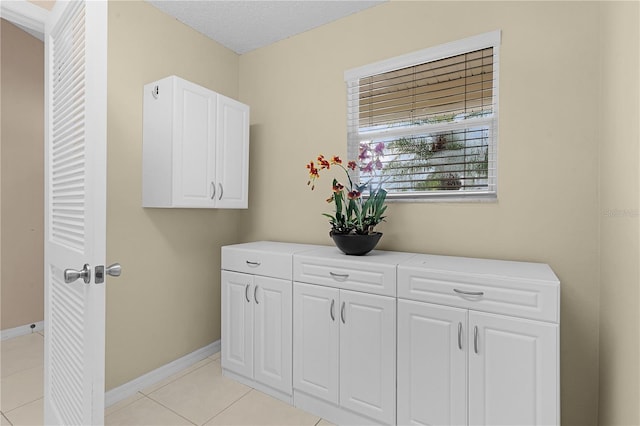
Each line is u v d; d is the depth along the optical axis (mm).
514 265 1671
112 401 1992
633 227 1130
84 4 1168
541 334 1351
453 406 1515
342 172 2373
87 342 1125
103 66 1146
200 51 2561
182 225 2443
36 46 3137
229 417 1872
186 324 2469
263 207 2760
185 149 2092
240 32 2568
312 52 2520
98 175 1132
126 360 2088
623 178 1248
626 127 1216
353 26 2340
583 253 1652
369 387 1724
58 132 1473
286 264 2023
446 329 1537
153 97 2123
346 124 2357
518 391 1389
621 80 1276
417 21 2102
